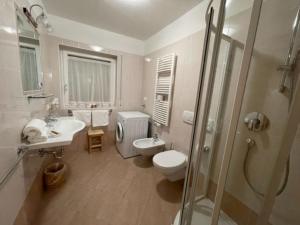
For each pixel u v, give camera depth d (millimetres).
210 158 1084
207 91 988
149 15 2082
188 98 1932
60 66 2555
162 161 1799
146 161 2596
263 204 638
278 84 947
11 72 953
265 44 973
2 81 828
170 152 2035
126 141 2633
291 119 518
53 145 1185
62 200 1636
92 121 2807
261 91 1019
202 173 1068
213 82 995
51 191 1758
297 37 856
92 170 2260
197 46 1769
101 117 2857
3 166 801
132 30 2654
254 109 1057
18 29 1127
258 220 659
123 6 1901
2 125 806
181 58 2049
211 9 982
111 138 3176
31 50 1491
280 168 569
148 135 2986
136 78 3232
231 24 952
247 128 1095
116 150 2969
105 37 2740
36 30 1642
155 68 2729
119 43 2895
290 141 534
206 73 1007
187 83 1944
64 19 2367
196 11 1778
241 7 926
